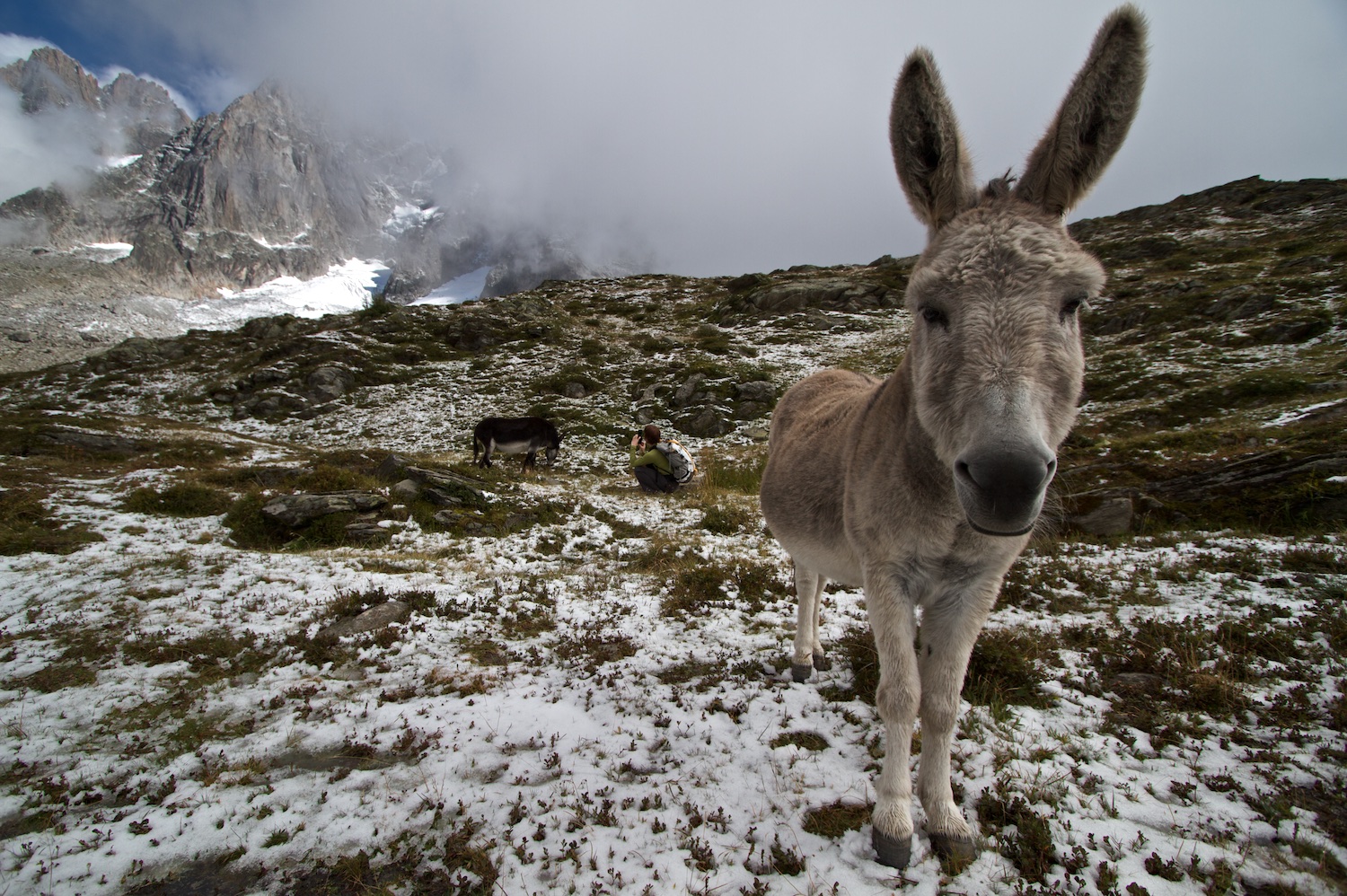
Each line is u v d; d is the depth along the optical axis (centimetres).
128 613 543
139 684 424
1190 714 331
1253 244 3484
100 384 2941
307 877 251
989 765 299
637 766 323
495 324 3575
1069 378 179
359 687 423
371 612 537
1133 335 2266
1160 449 877
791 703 375
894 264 5062
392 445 2084
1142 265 3469
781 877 238
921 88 213
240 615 542
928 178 219
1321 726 312
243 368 3036
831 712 362
